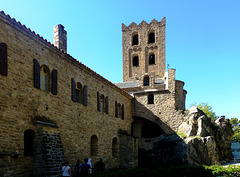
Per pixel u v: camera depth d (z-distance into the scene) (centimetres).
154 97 3234
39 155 1314
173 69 3241
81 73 1956
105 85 2409
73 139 1742
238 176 1958
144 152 3088
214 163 2769
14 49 1267
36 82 1405
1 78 1162
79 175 1363
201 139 2778
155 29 4203
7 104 1182
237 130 5547
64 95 1691
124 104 2972
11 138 1181
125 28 4353
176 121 3078
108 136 2358
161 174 1794
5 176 1113
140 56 4200
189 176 1870
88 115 2003
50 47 1564
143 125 3294
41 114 1427
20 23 1310
